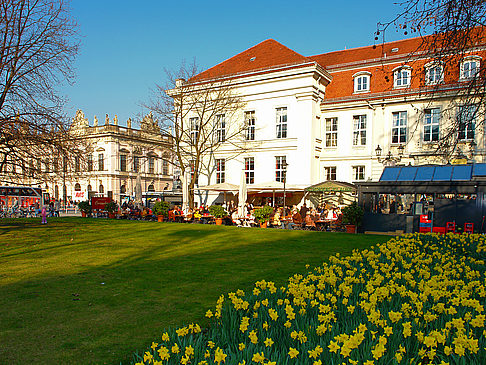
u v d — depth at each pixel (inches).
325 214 989.8
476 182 725.3
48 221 1059.9
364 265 298.7
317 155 1280.8
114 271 360.8
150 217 1230.9
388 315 162.7
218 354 120.7
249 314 180.9
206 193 1423.5
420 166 831.7
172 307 243.8
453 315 171.5
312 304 177.6
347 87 1295.5
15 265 395.2
